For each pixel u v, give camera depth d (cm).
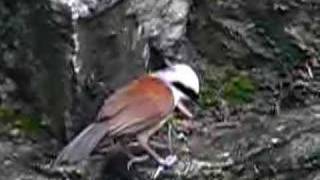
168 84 686
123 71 733
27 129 730
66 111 710
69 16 683
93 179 703
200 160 723
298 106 795
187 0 798
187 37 800
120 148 699
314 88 800
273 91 797
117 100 667
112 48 719
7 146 723
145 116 660
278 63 801
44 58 706
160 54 784
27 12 699
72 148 650
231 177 720
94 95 711
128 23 735
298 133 751
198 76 789
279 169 727
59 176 702
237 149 736
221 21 797
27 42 709
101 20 704
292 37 798
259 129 761
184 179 711
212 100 788
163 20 782
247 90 795
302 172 728
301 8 791
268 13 792
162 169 711
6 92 733
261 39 798
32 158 714
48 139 725
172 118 754
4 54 723
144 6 761
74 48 690
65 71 699
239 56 800
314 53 802
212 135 756
